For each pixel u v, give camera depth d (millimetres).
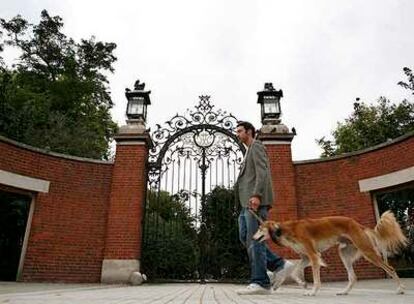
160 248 10258
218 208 10422
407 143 9305
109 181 10438
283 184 10078
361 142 22922
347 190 10047
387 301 2863
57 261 9445
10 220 11852
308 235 4602
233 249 10070
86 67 28578
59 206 9883
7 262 11492
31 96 20094
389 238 4715
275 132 10578
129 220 9758
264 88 11422
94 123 26781
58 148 15891
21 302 2604
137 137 10555
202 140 10805
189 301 3021
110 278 9180
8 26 27094
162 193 11078
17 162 9555
